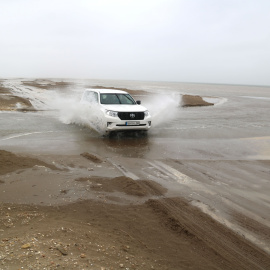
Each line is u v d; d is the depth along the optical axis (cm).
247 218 441
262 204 495
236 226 415
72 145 884
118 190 523
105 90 1212
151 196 506
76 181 557
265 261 336
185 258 328
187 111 2144
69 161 693
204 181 600
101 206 454
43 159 695
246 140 1067
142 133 1148
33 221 380
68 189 516
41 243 296
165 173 642
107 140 984
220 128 1345
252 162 764
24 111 1786
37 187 518
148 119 1075
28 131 1108
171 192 530
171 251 340
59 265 252
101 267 265
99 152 809
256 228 412
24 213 408
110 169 651
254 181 612
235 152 872
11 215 397
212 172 664
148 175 623
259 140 1072
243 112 2162
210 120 1636
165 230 391
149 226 399
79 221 393
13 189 504
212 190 550
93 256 286
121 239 351
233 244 367
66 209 436
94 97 1195
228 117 1806
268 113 2128
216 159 782
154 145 932
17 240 301
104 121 1029
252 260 337
